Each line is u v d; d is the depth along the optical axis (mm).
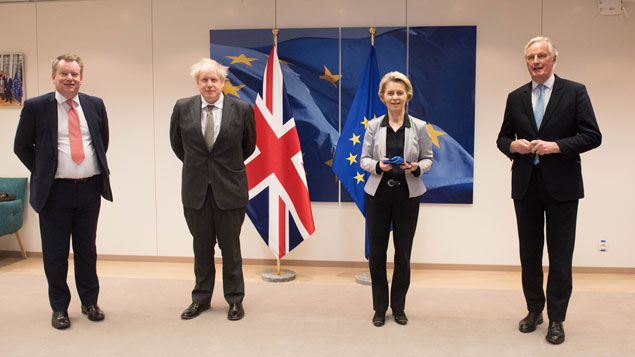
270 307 3113
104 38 4590
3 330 2713
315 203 4477
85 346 2496
